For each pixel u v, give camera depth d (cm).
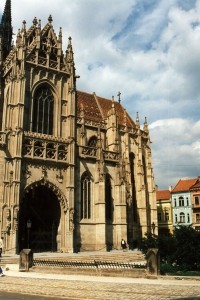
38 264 3406
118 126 8112
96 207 5791
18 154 5069
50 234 5503
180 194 11269
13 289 2298
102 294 1973
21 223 5506
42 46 6016
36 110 5725
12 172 5006
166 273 2998
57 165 5494
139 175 8162
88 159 5941
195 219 10712
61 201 5416
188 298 1798
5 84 6225
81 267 3058
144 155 8700
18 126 5212
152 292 2009
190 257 3259
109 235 5888
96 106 8712
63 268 3141
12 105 5422
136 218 7912
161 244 3491
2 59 6712
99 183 5847
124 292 2028
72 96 6066
